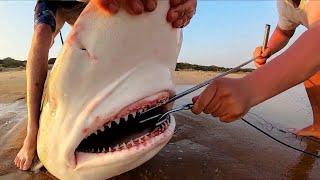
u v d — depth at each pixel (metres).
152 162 0.72
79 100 0.51
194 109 0.47
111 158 0.53
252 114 1.17
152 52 0.50
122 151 0.52
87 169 0.55
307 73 0.45
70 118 0.52
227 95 0.44
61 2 0.85
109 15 0.46
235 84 0.45
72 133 0.52
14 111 1.21
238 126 0.98
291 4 0.89
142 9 0.46
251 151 0.80
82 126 0.51
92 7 0.47
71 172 0.56
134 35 0.47
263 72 0.45
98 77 0.49
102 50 0.47
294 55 0.45
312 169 0.73
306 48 0.45
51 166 0.58
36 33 0.74
